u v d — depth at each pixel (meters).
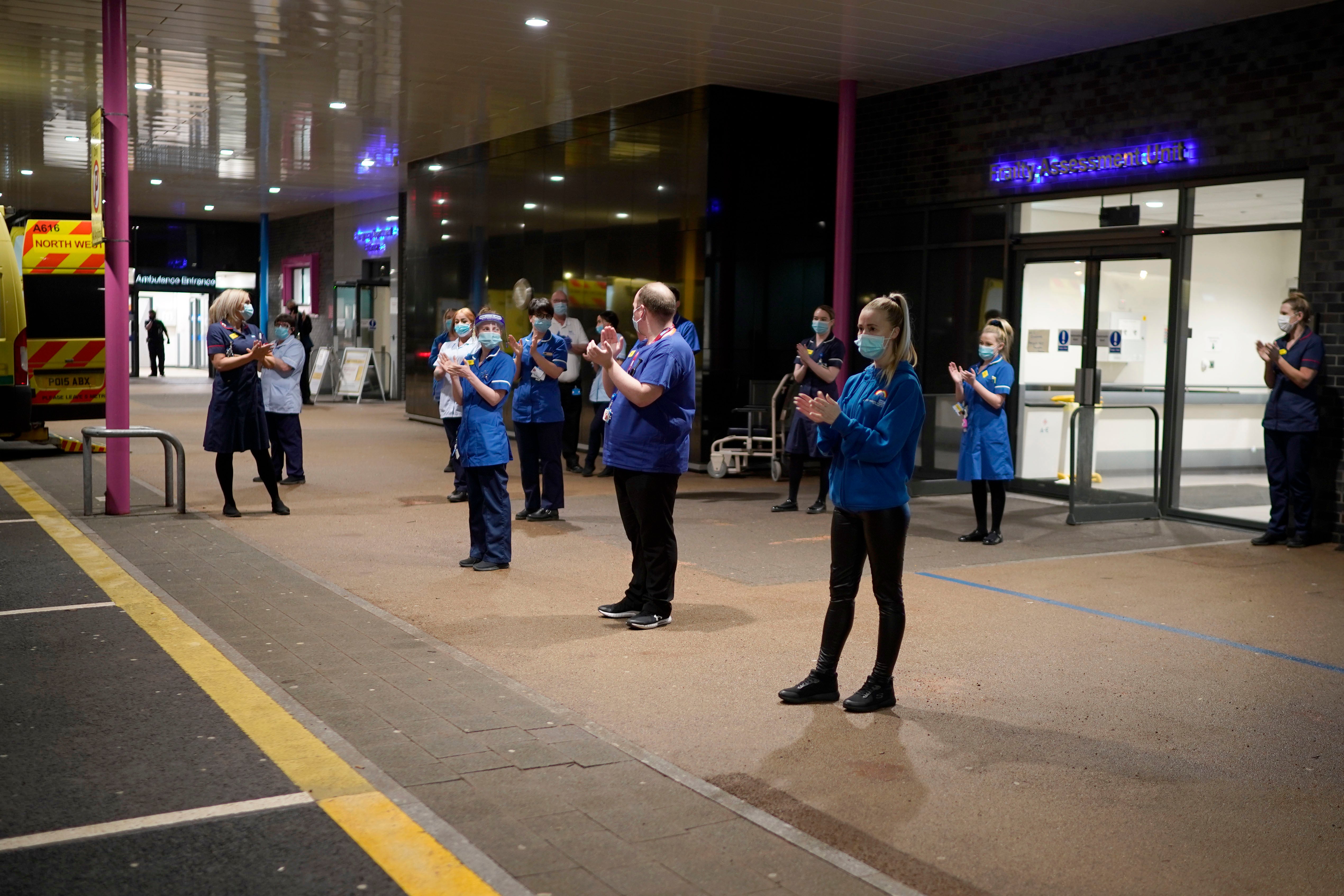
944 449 11.84
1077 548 8.95
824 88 12.88
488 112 15.02
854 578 4.93
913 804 3.90
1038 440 11.78
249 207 28.48
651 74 12.46
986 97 11.96
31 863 3.30
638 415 6.09
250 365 9.39
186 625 5.97
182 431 16.66
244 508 10.03
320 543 8.45
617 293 14.51
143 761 4.09
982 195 12.03
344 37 11.23
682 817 3.72
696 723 4.68
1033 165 11.52
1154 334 10.62
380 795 3.82
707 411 13.17
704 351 13.15
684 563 8.05
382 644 5.71
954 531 9.72
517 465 13.77
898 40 10.70
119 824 3.57
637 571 6.45
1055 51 10.96
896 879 3.34
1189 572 8.03
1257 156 9.64
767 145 13.26
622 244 14.39
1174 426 10.46
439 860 3.36
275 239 32.38
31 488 10.91
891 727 4.69
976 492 9.14
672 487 6.16
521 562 7.91
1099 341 11.12
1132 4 9.29
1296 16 9.33
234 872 3.27
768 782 4.07
